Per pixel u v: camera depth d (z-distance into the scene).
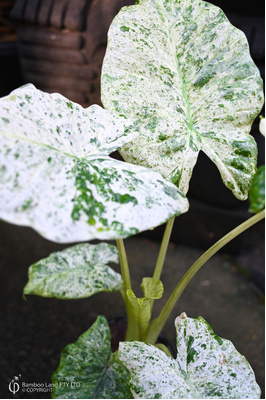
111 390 0.82
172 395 0.73
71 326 1.41
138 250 1.66
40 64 1.45
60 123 0.70
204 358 0.75
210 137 0.82
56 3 1.36
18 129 0.65
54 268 0.97
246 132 0.82
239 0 1.25
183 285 0.88
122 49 0.80
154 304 1.46
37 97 0.71
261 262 1.61
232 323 1.42
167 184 0.69
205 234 1.61
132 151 0.79
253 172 0.81
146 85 0.81
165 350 0.92
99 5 1.32
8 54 1.70
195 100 0.82
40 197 0.59
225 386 0.74
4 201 0.58
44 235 0.57
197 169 1.44
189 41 0.82
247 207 1.52
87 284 0.93
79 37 1.36
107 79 0.80
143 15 0.81
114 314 1.45
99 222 0.60
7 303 1.45
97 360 0.85
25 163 0.61
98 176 0.66
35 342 1.35
